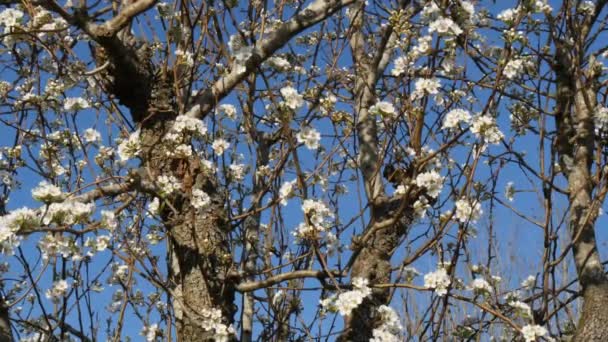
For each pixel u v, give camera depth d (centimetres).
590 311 452
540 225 443
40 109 482
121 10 479
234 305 471
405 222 482
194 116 466
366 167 501
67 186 527
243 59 420
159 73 488
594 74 495
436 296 434
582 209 470
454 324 491
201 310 453
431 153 426
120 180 448
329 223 480
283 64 464
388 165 493
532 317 421
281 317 497
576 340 453
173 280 476
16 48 545
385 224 412
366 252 482
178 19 496
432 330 438
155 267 452
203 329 450
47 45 458
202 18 487
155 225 513
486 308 405
